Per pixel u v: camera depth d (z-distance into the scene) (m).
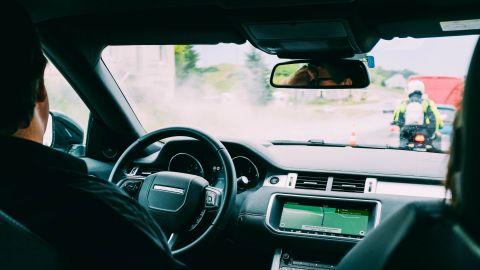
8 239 0.91
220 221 2.39
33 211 0.93
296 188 2.89
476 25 2.57
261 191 2.92
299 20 2.47
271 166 2.99
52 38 3.00
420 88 4.47
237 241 2.87
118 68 3.36
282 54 2.97
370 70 2.90
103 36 3.12
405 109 4.40
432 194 2.68
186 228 2.45
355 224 2.70
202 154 2.86
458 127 0.83
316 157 3.05
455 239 0.82
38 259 0.91
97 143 3.52
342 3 2.32
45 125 1.12
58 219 0.93
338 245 2.67
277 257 2.78
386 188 2.76
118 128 3.44
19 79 0.98
